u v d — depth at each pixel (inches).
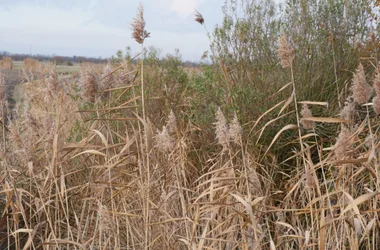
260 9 251.4
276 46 243.9
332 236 144.1
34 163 176.4
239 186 157.2
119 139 204.1
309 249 151.0
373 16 262.2
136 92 248.8
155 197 162.2
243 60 244.5
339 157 135.4
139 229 169.5
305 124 142.2
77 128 232.2
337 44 246.5
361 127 134.4
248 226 155.6
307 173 136.6
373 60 244.5
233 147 182.7
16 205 157.4
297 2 250.8
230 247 154.9
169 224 166.1
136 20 142.6
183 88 278.5
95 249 171.0
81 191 175.8
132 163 156.7
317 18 253.0
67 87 278.8
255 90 226.1
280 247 162.9
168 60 296.8
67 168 197.2
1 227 176.9
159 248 161.9
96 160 190.2
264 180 196.4
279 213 163.8
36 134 175.9
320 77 236.2
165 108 258.5
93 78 151.9
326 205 160.9
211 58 247.9
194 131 240.1
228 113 222.2
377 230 145.6
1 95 169.6
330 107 225.3
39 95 309.9
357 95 132.7
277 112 217.9
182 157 165.3
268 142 213.0
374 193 116.9
